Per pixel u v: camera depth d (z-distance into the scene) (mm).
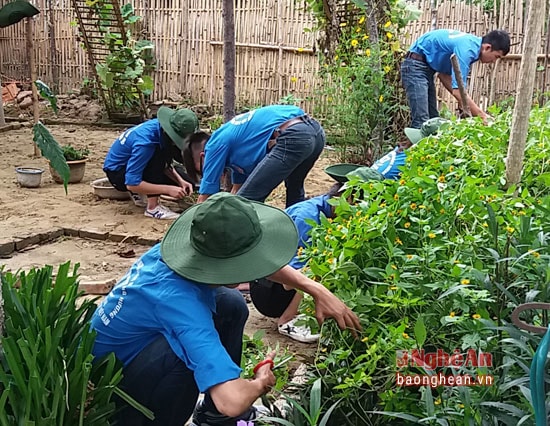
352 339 2510
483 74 8961
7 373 2053
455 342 2322
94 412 2098
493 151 3549
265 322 4020
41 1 12102
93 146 9367
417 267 2393
